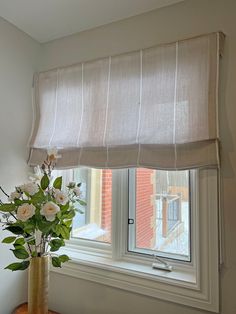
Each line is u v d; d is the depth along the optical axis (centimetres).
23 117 167
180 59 126
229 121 117
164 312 125
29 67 172
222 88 119
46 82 169
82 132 152
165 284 126
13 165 160
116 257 149
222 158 117
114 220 150
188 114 121
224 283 113
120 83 142
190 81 123
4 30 157
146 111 133
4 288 152
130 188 151
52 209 116
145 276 131
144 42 143
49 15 151
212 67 118
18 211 115
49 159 138
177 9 135
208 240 117
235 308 110
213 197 117
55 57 174
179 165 121
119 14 147
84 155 148
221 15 123
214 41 119
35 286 129
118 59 144
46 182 127
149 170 146
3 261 151
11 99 160
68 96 160
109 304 140
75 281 151
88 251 163
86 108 153
